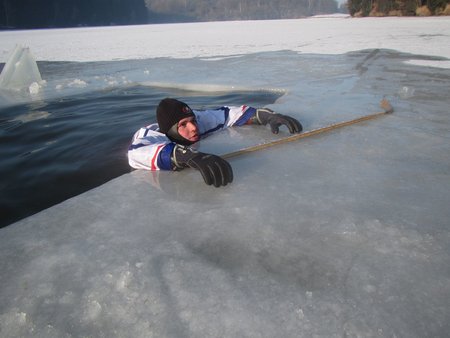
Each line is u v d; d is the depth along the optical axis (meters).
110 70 6.95
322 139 2.40
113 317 1.04
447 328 0.95
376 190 1.69
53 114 3.83
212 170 1.74
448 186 1.71
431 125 2.63
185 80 5.45
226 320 1.01
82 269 1.25
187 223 1.50
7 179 2.29
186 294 1.11
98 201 1.75
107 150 2.71
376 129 2.56
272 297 1.08
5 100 4.62
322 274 1.17
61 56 9.96
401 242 1.31
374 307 1.03
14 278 1.23
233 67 6.61
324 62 6.69
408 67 5.70
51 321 1.04
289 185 1.78
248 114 2.72
